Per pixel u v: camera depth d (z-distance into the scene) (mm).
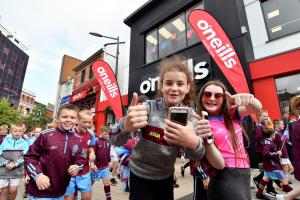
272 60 7578
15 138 4301
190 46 10008
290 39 7715
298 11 7961
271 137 4477
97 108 16391
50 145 2598
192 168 2605
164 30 11977
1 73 46250
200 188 2551
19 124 4375
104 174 4512
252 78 7926
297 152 2582
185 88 1568
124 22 14008
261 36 8586
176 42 11172
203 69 8984
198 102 2338
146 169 1508
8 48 48438
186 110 1188
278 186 4902
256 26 8812
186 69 1627
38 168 2426
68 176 2707
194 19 6973
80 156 2807
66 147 2697
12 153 4164
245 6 9352
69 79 25547
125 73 14469
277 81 7574
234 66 6090
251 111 2092
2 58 46594
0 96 45844
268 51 8227
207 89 2246
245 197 1770
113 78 8891
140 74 12211
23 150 4305
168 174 1565
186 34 10703
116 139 1399
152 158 1479
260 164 4703
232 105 2211
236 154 1943
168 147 1470
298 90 7016
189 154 1303
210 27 6715
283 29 8211
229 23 8867
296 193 2738
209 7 9727
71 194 3393
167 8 11883
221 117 2197
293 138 2662
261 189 4363
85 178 3541
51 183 2525
